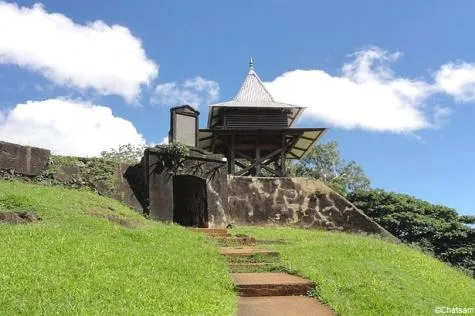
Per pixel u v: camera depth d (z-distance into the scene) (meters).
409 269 12.16
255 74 30.11
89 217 13.01
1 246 8.87
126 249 10.41
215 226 19.81
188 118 20.48
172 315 7.14
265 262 11.94
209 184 20.11
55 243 9.53
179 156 19.02
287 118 27.06
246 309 8.50
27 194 13.84
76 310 6.62
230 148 26.39
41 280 7.46
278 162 27.23
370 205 29.83
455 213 29.47
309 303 9.00
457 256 27.22
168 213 18.62
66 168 18.06
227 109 26.66
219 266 11.05
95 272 8.31
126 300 7.37
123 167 19.09
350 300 8.94
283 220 21.72
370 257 12.70
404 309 8.59
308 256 12.30
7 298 6.68
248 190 21.72
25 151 17.17
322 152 47.09
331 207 22.09
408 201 30.05
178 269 9.79
